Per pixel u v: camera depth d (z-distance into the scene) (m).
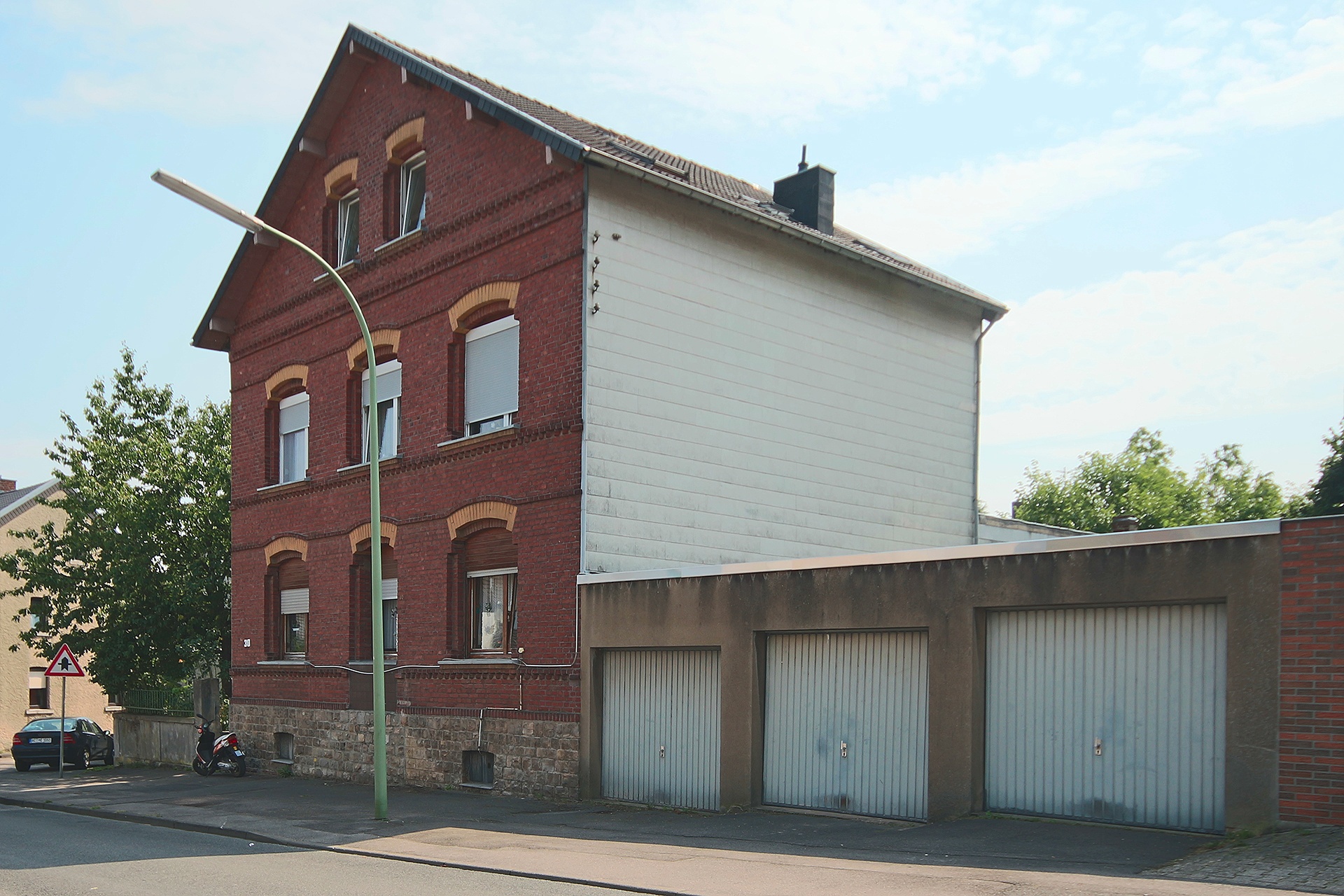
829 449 18.61
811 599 12.93
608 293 15.73
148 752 27.12
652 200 16.42
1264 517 50.28
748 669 13.48
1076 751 10.84
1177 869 8.41
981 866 9.05
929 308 20.91
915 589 12.02
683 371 16.56
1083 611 10.91
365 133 20.42
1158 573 10.22
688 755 14.16
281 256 22.66
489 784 16.69
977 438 21.52
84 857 11.75
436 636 17.64
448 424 17.70
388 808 14.84
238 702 23.12
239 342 23.97
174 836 13.66
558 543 15.57
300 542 21.48
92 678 27.62
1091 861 8.95
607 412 15.55
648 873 9.58
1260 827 9.39
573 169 15.77
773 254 18.09
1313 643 9.25
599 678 15.27
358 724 19.45
